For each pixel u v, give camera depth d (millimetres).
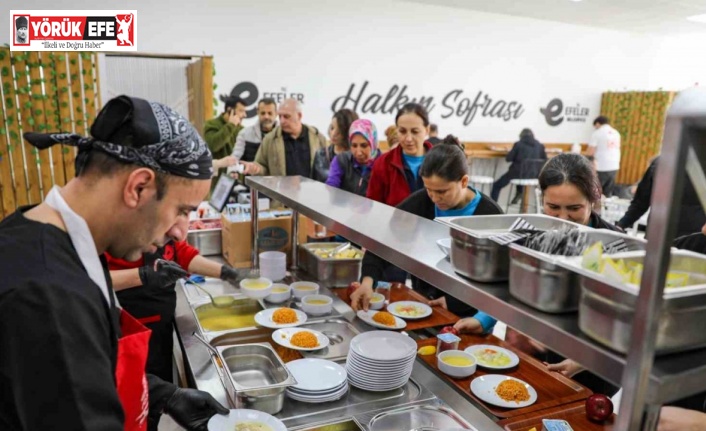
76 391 712
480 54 7699
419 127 2742
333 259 2260
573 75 8633
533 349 1827
